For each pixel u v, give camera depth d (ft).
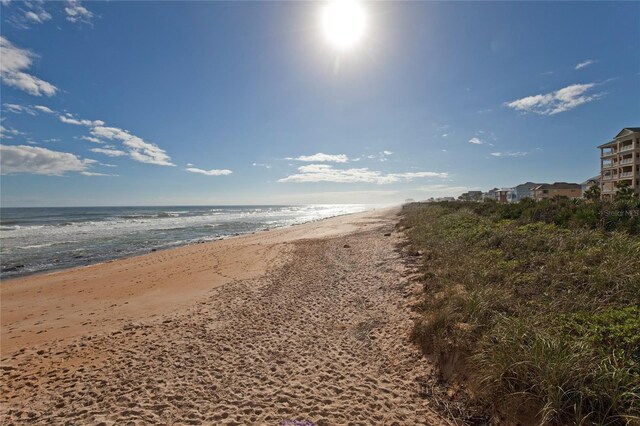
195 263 46.65
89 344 19.40
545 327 13.26
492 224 38.78
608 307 14.12
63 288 34.42
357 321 21.26
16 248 65.31
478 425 10.92
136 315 24.93
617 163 125.90
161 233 95.91
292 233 87.56
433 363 14.75
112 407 12.78
